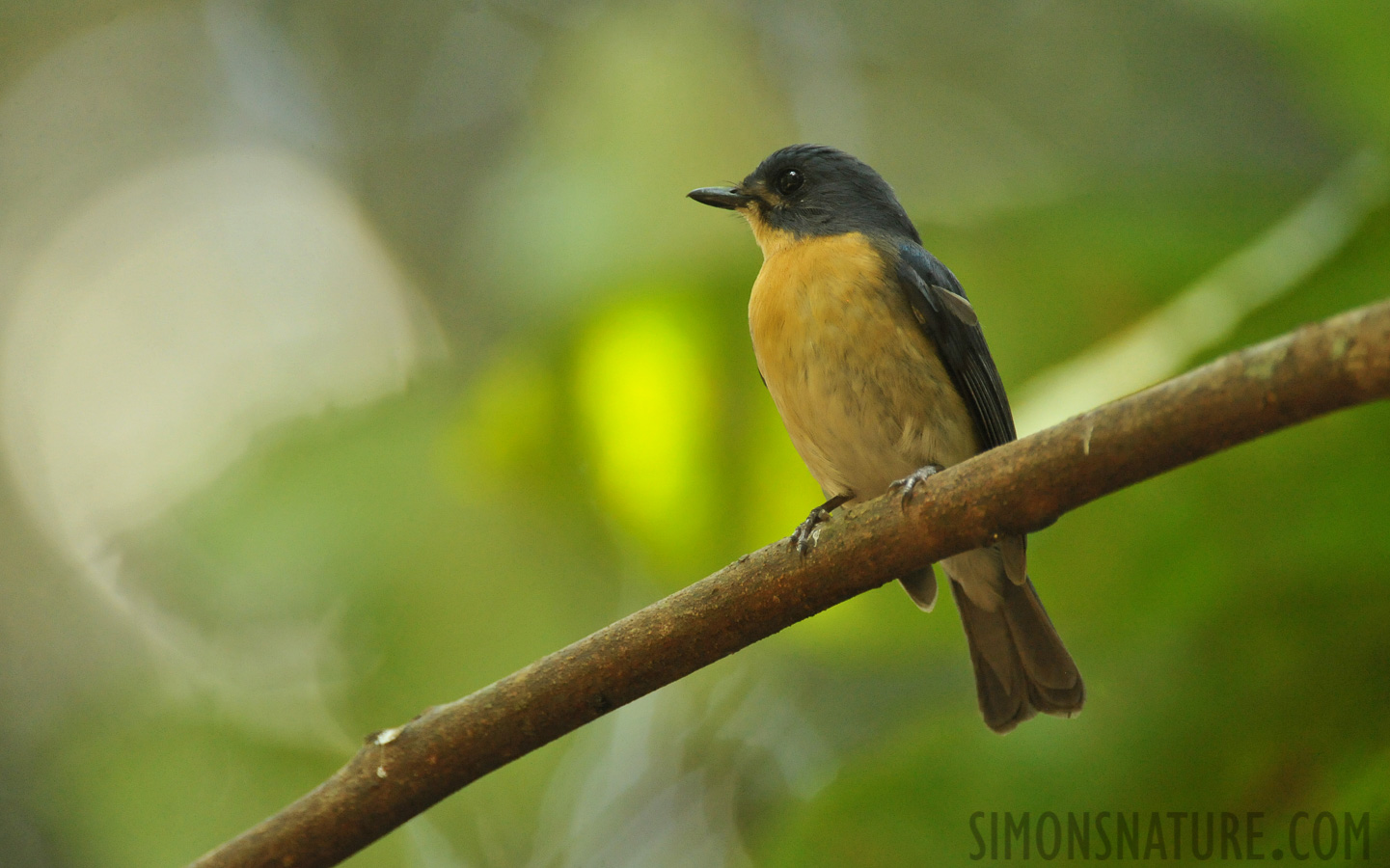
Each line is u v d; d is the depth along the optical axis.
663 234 9.98
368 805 6.20
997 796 8.05
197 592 10.92
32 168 17.50
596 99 10.52
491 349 11.74
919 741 8.40
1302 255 7.47
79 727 11.82
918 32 16.53
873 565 5.94
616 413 9.54
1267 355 4.84
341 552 10.56
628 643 6.14
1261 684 7.72
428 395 11.18
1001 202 10.05
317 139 17.75
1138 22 16.12
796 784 12.39
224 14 18.52
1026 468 5.52
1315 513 7.80
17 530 14.80
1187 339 7.46
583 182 10.09
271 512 10.70
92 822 10.84
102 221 16.83
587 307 9.44
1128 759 7.88
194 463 11.40
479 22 17.67
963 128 15.85
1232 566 7.98
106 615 13.88
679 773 13.20
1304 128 14.46
